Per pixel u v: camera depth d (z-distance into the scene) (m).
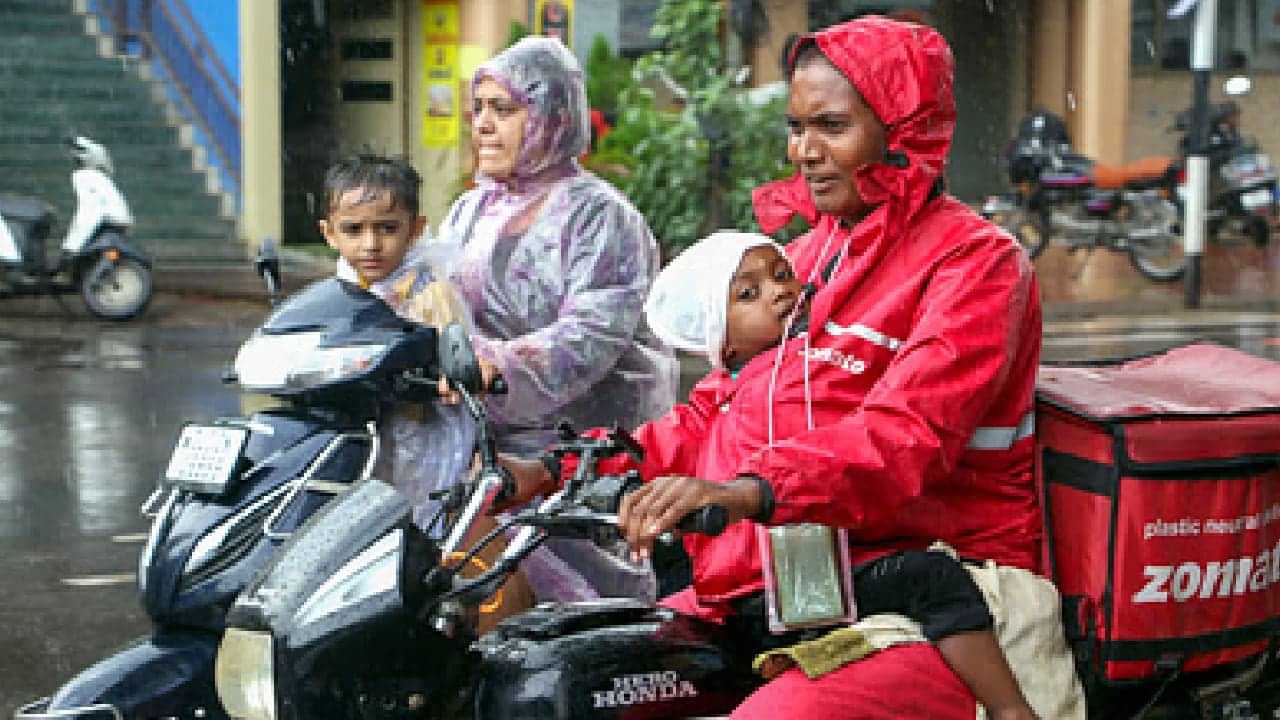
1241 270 20.41
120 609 6.75
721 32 15.84
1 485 8.88
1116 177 19.31
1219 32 24.78
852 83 3.32
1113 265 20.81
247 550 3.78
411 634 2.97
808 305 3.40
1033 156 19.31
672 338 3.47
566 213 4.77
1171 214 19.06
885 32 3.34
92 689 3.68
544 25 21.19
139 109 20.56
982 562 3.39
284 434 3.95
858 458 3.04
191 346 14.04
